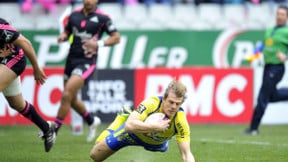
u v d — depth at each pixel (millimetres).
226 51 52469
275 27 41094
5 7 53406
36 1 53500
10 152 30781
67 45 50219
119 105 45906
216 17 55000
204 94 46219
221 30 52562
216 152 31359
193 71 46156
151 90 46062
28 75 45000
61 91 45250
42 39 51156
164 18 54562
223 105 46438
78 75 34312
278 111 48281
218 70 46281
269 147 33438
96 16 35594
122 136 23344
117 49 51250
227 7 55219
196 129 43656
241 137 38719
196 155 30281
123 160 28594
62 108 33812
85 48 35188
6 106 45281
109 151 23844
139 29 51844
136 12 54219
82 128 43656
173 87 21484
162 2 55188
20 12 53500
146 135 22906
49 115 45094
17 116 45438
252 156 29938
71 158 28969
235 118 46438
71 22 35500
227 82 46375
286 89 41438
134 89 45938
